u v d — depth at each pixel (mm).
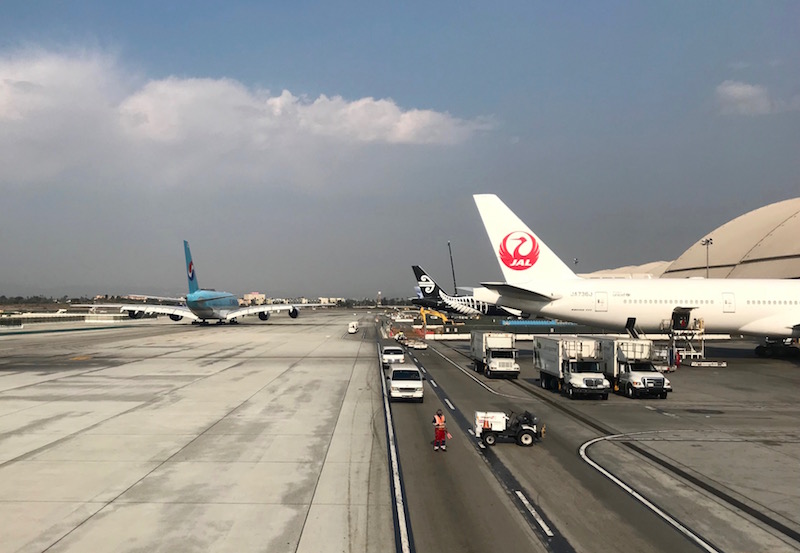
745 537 12797
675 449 21078
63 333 89750
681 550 12031
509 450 20641
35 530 12773
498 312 111750
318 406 28812
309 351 59000
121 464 18219
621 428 24797
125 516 13664
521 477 17250
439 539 12438
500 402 31094
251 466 18062
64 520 13383
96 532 12664
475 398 32344
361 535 12609
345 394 32531
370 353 57156
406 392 29844
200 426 23969
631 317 50031
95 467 17875
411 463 18625
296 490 15703
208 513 13891
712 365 49062
